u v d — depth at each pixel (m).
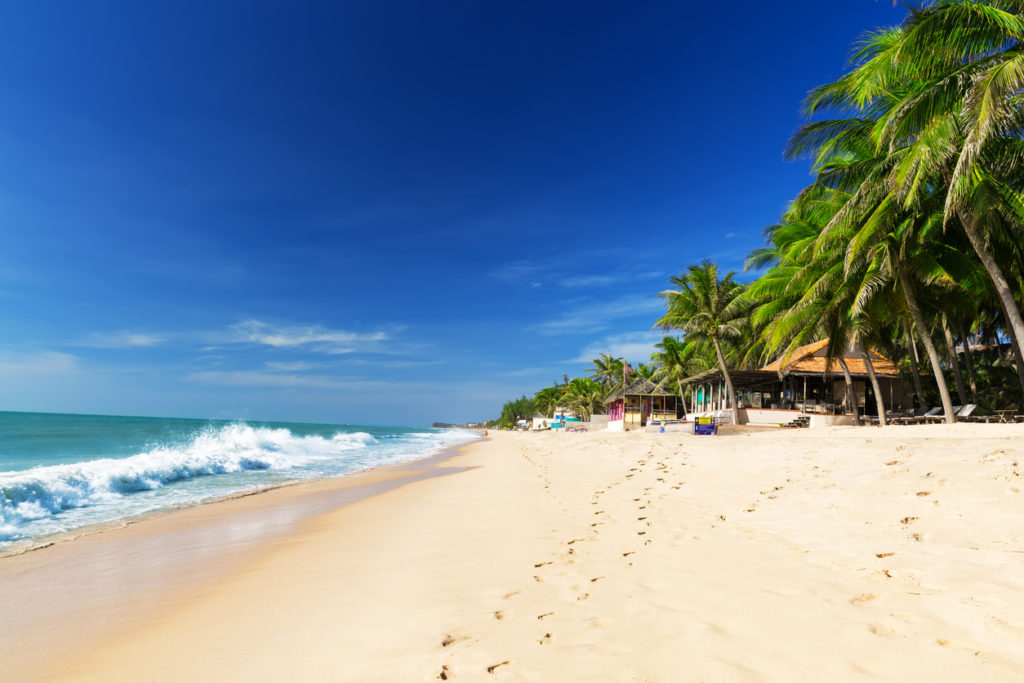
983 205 13.09
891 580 4.29
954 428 15.31
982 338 28.30
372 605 4.56
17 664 3.65
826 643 3.27
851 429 18.55
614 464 14.66
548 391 103.69
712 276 30.59
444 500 10.98
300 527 8.59
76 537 7.93
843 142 17.80
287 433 41.97
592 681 2.96
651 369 57.91
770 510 7.16
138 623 4.41
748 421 28.06
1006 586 3.85
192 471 17.05
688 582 4.62
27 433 37.69
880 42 14.86
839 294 20.03
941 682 2.72
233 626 4.25
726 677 2.91
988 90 10.50
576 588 4.67
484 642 3.62
